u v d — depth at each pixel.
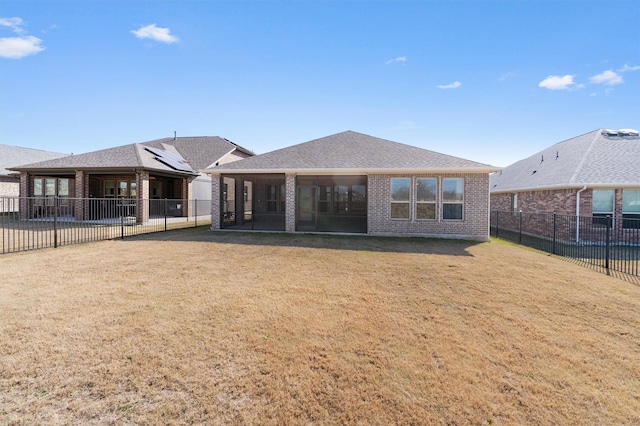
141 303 4.83
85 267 7.16
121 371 3.00
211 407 2.54
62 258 8.14
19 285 5.68
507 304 5.07
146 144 25.62
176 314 4.42
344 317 4.43
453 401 2.68
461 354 3.46
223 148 26.02
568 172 13.47
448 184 12.77
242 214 17.50
